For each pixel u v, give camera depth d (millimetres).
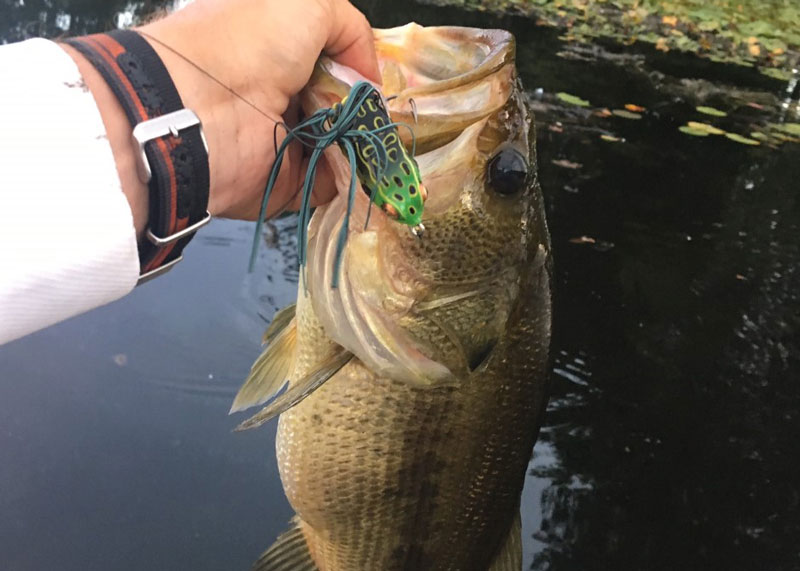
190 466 740
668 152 1447
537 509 782
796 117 1683
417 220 305
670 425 884
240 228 1058
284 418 452
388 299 381
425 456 430
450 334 398
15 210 249
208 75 310
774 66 2014
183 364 841
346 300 377
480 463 445
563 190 1287
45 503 691
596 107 1603
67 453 734
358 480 435
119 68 281
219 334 881
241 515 706
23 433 747
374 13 2053
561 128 1488
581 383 933
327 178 368
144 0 1580
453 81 361
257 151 328
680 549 750
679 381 942
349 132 295
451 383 412
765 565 734
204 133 306
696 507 792
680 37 2156
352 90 297
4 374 803
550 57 1877
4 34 1458
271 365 454
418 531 450
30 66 264
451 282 389
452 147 370
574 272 1104
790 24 2312
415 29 379
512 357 426
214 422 787
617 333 1005
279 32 324
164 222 290
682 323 1036
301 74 333
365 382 417
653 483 817
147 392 806
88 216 259
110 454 739
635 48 2039
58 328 866
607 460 837
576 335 999
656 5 2367
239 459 758
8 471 712
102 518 685
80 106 264
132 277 275
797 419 902
